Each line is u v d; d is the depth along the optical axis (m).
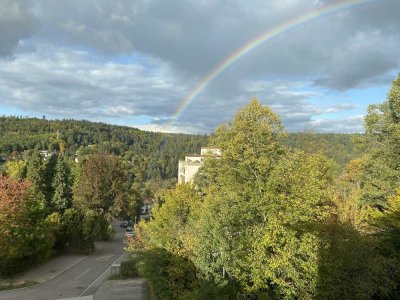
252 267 13.82
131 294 21.38
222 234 14.16
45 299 23.55
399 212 18.95
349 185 35.91
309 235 14.41
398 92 30.03
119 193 55.66
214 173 30.03
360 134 34.22
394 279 15.20
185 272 16.72
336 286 13.87
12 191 30.03
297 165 21.92
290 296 13.46
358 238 14.98
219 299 13.09
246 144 26.80
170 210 24.16
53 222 37.84
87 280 28.52
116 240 51.41
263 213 17.39
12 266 29.53
